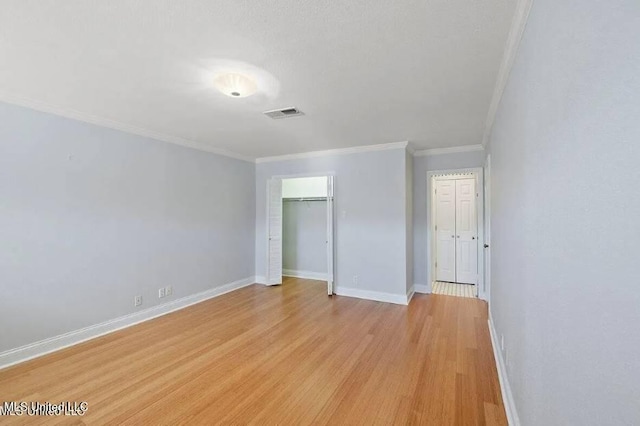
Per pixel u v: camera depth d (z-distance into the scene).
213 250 4.61
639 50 0.57
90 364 2.55
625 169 0.62
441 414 1.92
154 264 3.73
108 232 3.26
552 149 1.09
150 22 1.58
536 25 1.29
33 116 2.70
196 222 4.33
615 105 0.66
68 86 2.38
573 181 0.90
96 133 3.17
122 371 2.44
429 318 3.65
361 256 4.56
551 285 1.10
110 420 1.86
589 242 0.80
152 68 2.09
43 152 2.76
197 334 3.20
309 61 1.99
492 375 2.37
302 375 2.38
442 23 1.59
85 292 3.05
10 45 1.79
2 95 2.48
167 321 3.58
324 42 1.77
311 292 4.88
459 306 4.13
